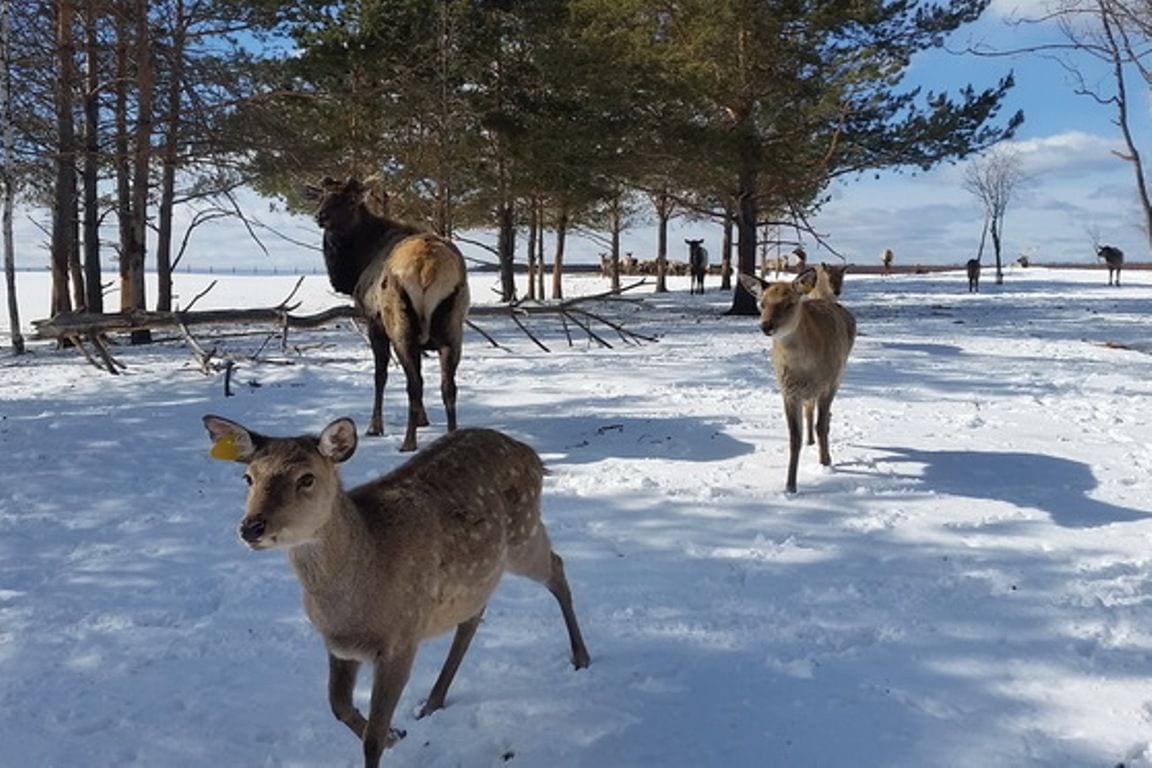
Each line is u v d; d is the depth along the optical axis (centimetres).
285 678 429
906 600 499
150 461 789
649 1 2169
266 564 562
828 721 383
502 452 426
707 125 2134
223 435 341
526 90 2438
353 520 342
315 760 368
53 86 1656
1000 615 478
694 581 531
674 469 754
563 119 2300
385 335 891
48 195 2064
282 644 461
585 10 2216
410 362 837
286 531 321
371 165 2291
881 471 741
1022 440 838
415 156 2294
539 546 434
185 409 991
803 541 590
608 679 423
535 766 362
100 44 1686
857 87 2136
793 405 708
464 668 437
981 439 842
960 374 1222
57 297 1919
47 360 1484
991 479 718
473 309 1343
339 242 945
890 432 872
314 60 2155
